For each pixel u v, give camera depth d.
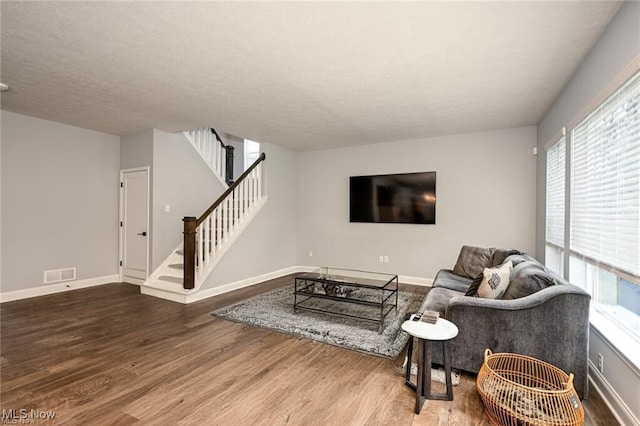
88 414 1.85
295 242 6.30
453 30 2.11
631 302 2.05
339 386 2.19
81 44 2.32
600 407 1.94
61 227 4.60
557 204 3.34
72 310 3.78
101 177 5.06
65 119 4.32
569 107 2.87
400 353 2.69
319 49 2.36
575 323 1.99
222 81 2.94
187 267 4.13
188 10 1.92
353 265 5.74
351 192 5.68
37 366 2.42
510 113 3.80
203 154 5.66
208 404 1.96
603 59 2.11
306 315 3.62
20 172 4.20
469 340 2.22
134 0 1.83
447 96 3.27
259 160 5.36
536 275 2.20
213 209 4.50
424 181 5.05
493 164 4.60
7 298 4.11
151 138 4.82
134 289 4.78
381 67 2.64
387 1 1.82
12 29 2.13
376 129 4.56
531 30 2.10
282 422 1.80
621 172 1.94
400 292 4.63
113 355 2.62
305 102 3.47
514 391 1.71
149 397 2.03
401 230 5.31
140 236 4.97
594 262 2.28
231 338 2.99
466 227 4.79
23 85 3.10
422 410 1.92
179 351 2.70
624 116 1.90
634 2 1.72
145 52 2.43
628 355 1.73
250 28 2.10
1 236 4.05
